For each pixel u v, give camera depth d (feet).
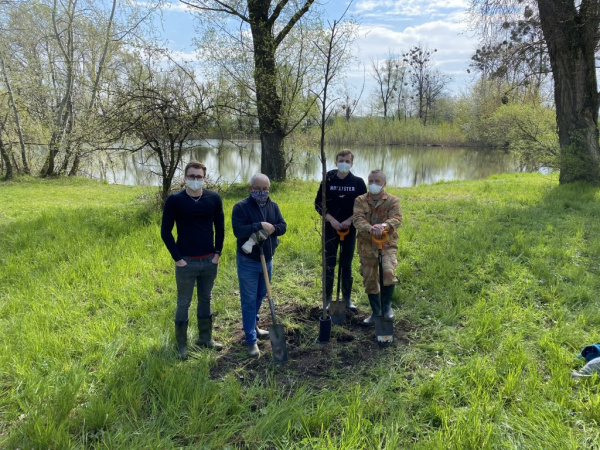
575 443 8.53
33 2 58.49
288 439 9.05
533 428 9.09
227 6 42.34
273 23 44.75
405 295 16.49
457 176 79.77
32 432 9.02
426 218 29.32
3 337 13.07
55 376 11.07
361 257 14.01
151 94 30.19
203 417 9.58
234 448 8.90
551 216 28.07
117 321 14.11
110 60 61.11
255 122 48.06
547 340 12.60
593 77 40.24
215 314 15.46
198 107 31.32
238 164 81.61
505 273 18.17
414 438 9.16
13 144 67.72
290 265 20.31
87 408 9.77
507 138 82.94
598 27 38.63
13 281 18.21
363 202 13.75
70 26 61.52
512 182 49.34
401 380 11.16
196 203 12.04
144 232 24.99
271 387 10.96
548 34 39.24
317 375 11.71
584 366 11.19
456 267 18.88
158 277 18.37
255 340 12.78
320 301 16.39
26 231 26.08
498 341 12.91
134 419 9.55
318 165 69.97
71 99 66.08
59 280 17.60
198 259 12.31
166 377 10.86
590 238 22.84
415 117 200.85
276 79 44.78
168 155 34.12
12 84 61.72
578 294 15.80
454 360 12.13
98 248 21.45
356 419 9.41
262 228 12.11
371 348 13.03
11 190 51.42
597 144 40.93
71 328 13.73
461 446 8.49
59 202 42.37
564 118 41.27
